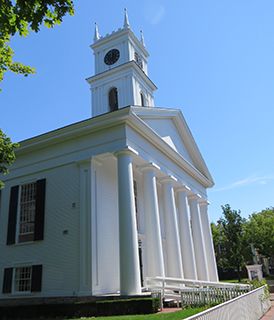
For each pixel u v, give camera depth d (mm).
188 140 27047
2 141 13430
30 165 19953
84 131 18188
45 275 16938
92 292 15109
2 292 18016
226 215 44125
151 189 18750
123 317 10898
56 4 6340
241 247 43719
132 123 17656
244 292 15148
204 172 29984
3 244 19203
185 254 23031
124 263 14812
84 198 17094
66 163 18484
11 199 19844
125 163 16625
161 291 15727
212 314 7246
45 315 14141
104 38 33531
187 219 23953
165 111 22906
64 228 17219
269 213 65500
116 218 18438
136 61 33406
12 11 6414
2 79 11016
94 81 32344
